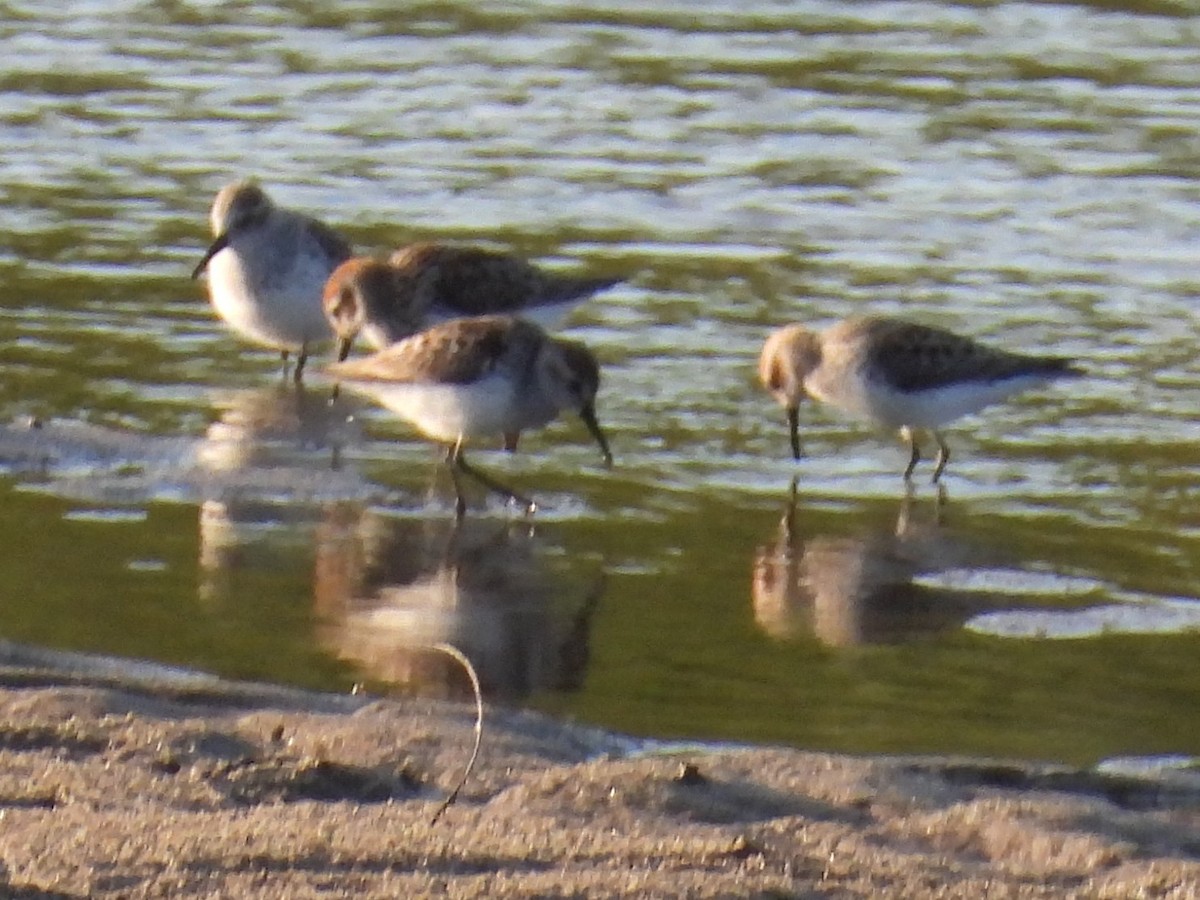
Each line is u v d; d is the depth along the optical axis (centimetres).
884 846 906
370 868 804
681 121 2367
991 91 2461
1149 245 1994
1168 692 1162
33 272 1909
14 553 1327
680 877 810
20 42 2622
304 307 1717
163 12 2778
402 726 1030
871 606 1287
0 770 916
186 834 827
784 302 1852
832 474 1534
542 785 940
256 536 1378
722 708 1123
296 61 2577
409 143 2292
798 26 2725
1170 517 1454
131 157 2234
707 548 1384
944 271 1927
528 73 2536
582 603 1280
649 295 1872
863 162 2230
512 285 1731
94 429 1559
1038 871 881
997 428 1627
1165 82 2494
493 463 1536
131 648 1176
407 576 1317
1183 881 870
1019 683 1170
